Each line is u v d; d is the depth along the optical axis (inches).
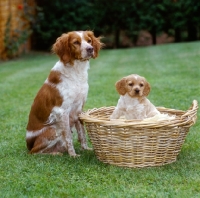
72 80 197.2
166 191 153.5
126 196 149.3
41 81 436.5
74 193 153.8
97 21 809.5
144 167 177.3
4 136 237.9
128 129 170.7
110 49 831.7
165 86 354.3
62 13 788.6
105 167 179.5
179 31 853.8
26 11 735.7
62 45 196.1
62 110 198.4
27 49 779.4
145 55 633.0
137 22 824.3
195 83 359.9
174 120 173.5
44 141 203.5
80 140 211.5
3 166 185.5
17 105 322.3
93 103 311.7
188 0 794.8
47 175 173.0
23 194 154.9
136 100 203.3
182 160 185.6
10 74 495.2
